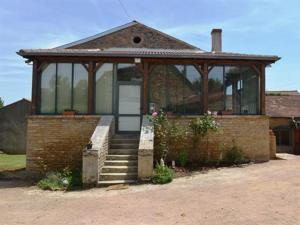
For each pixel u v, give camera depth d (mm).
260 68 14977
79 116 14273
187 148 14188
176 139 14109
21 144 27766
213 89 14852
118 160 12734
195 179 11352
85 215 7852
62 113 14648
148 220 7266
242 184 10141
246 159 14445
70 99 14781
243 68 15000
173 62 14883
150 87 14883
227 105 14844
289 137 22344
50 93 14734
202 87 14820
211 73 14906
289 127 22344
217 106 14812
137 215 7672
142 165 11500
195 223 6910
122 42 21266
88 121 14305
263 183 9992
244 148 14461
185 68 14945
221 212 7512
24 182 12859
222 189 9672
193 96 14883
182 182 11000
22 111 27938
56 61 14727
